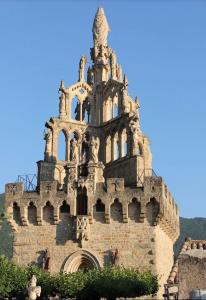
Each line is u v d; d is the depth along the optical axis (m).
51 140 65.88
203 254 38.94
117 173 65.06
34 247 58.97
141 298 49.88
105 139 68.81
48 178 64.19
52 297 52.53
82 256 57.81
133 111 67.56
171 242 65.69
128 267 56.78
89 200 59.09
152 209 58.25
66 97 68.56
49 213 59.84
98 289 50.59
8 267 54.53
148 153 69.00
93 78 72.81
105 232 58.25
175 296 43.25
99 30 74.56
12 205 60.25
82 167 61.91
